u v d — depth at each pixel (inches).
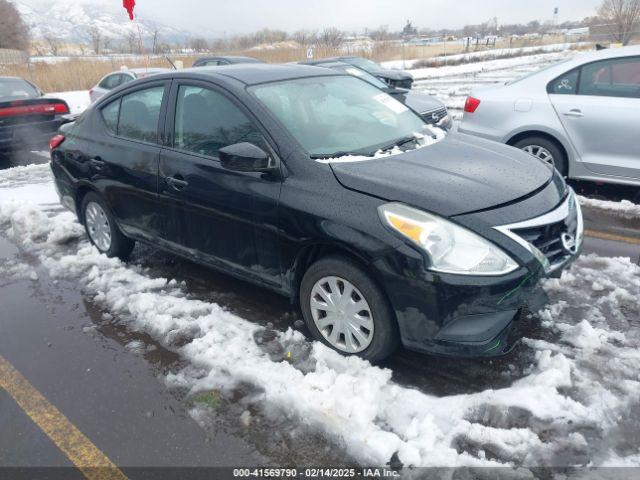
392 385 117.3
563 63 232.7
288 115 139.6
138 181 163.2
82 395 121.3
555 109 229.5
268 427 108.3
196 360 130.0
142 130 165.3
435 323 109.9
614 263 169.8
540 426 105.0
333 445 103.0
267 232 131.6
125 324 148.9
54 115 392.5
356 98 162.9
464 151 143.6
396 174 122.3
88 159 181.0
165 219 159.8
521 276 108.6
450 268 107.5
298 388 114.6
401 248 109.7
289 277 132.6
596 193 244.1
